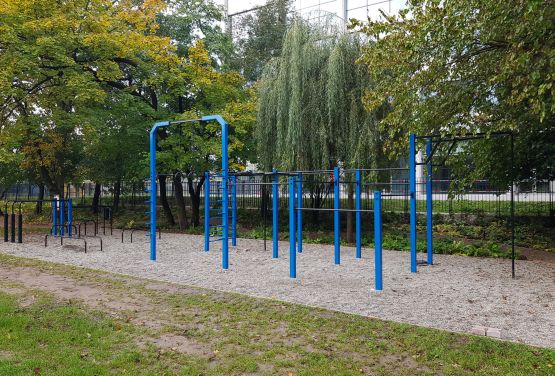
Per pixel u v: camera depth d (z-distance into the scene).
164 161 16.00
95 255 11.16
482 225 14.97
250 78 26.55
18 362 4.06
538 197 15.66
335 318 5.43
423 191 19.73
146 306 6.01
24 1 13.43
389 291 7.10
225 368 3.98
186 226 18.42
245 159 17.80
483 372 3.84
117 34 14.87
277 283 7.74
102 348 4.45
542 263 9.72
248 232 16.16
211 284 7.67
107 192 27.11
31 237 15.15
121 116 16.30
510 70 7.03
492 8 7.00
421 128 8.88
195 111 16.19
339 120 13.57
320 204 16.72
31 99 15.68
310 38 14.12
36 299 6.27
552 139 11.78
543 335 4.92
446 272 8.73
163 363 4.11
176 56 15.74
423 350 4.36
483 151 10.94
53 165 21.03
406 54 8.55
